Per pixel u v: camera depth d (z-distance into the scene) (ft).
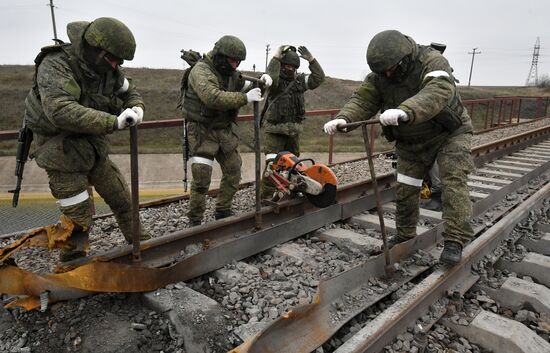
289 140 16.39
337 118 10.77
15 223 21.65
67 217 9.23
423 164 11.33
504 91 153.58
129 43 8.46
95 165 9.71
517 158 28.25
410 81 10.05
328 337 8.30
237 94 11.29
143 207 16.42
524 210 15.49
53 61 8.11
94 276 8.35
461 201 10.54
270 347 7.29
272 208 13.33
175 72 113.80
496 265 12.67
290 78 15.44
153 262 10.42
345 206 15.17
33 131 8.84
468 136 10.85
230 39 11.60
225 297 9.61
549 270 11.73
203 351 7.94
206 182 12.67
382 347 8.22
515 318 10.08
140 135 61.57
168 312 8.59
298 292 9.90
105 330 8.20
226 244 10.98
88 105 8.68
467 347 8.96
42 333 8.21
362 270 10.25
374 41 9.79
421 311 9.41
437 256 12.41
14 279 8.36
